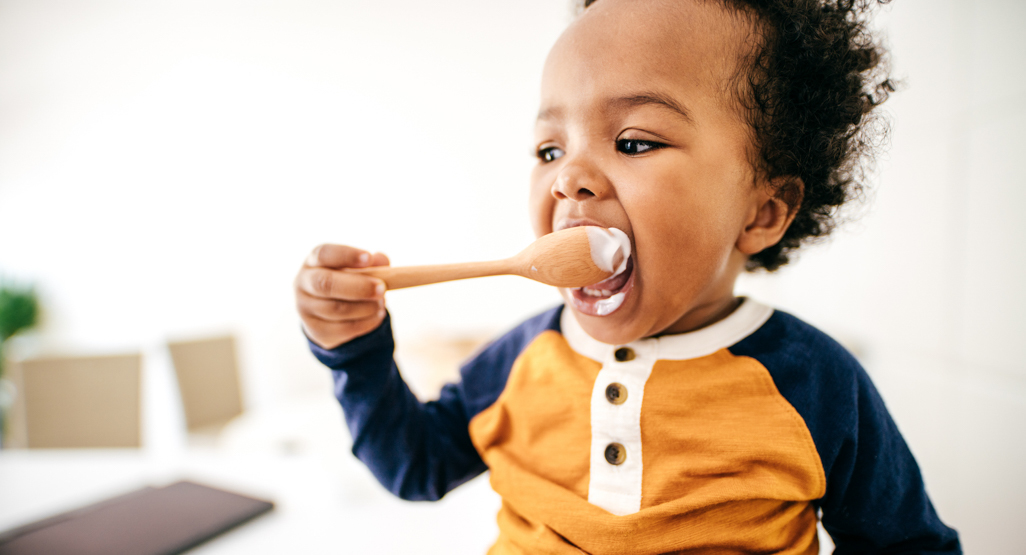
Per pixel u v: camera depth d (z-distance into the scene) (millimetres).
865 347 1289
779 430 390
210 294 4203
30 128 4496
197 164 4074
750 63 372
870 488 420
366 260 349
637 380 415
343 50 3357
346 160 3771
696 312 434
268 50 3389
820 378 412
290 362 2496
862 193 561
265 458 882
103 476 831
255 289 4059
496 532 620
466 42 3215
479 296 3451
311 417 1825
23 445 1349
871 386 442
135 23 3119
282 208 3934
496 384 515
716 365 414
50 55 3523
